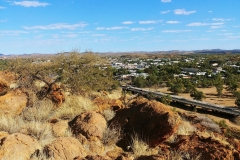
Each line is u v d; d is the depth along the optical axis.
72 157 4.22
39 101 8.41
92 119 5.99
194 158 4.46
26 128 5.75
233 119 47.56
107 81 15.48
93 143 5.18
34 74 11.84
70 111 8.07
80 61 13.77
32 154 4.29
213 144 4.96
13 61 12.76
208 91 86.88
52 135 5.54
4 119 6.00
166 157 4.46
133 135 5.70
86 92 13.41
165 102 60.16
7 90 8.74
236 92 70.31
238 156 4.52
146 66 173.50
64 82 12.83
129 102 10.14
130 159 4.41
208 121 11.35
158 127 5.48
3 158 3.96
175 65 158.12
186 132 6.87
